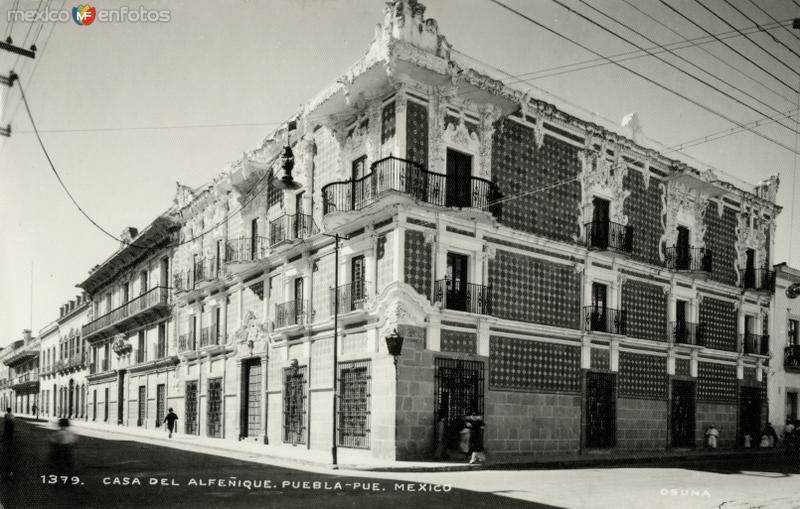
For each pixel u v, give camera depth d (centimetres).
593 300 2411
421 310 1911
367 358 1970
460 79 2005
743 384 3000
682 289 2750
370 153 2053
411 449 1845
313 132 2409
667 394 2630
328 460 1795
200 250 3309
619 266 2494
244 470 1546
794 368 3250
